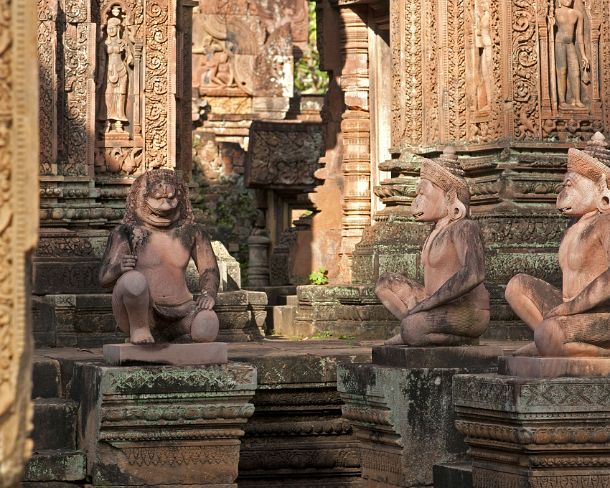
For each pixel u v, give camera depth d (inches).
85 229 483.8
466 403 269.1
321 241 630.5
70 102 487.2
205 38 1055.0
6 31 144.2
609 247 269.4
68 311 452.8
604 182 273.0
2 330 143.8
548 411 251.6
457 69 499.8
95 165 495.5
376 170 599.5
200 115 1010.1
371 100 603.2
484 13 487.5
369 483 329.1
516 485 259.0
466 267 316.8
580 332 263.6
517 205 470.0
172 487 303.1
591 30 484.7
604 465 255.8
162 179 319.9
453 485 294.4
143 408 299.3
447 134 502.9
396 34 535.2
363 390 321.7
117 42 500.1
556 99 480.4
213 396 302.5
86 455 312.3
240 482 354.3
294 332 535.8
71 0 487.2
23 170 144.2
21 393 143.8
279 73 1060.5
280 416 357.4
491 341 437.4
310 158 778.8
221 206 868.0
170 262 316.8
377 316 499.8
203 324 309.3
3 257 144.3
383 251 510.0
